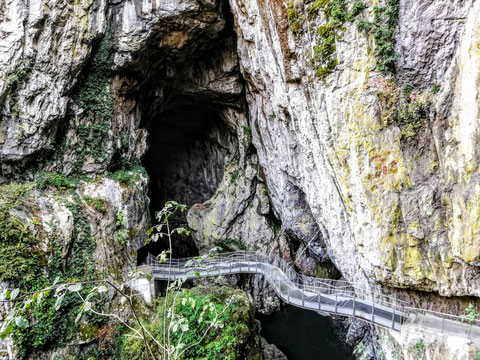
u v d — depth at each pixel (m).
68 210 10.56
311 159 9.97
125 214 12.30
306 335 15.34
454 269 6.96
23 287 8.66
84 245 10.60
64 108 11.41
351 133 7.70
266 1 8.52
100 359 9.38
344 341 14.70
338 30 7.41
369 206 7.78
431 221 7.19
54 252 9.64
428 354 6.80
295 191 14.12
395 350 8.73
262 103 12.88
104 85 12.96
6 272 8.38
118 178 13.03
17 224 9.05
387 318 8.23
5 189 10.10
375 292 9.23
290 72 8.61
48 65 10.72
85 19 11.25
